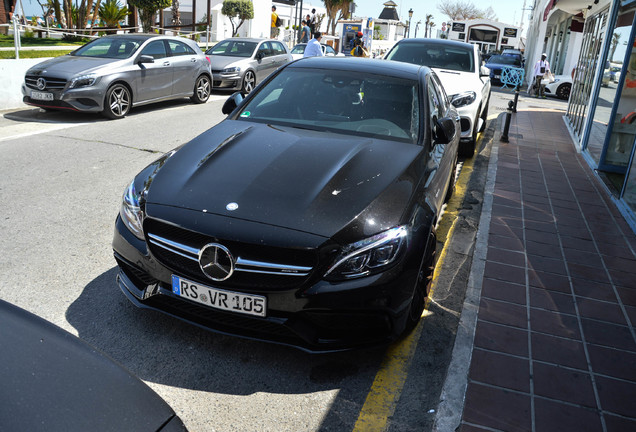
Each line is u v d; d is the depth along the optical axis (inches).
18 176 222.2
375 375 111.8
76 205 193.3
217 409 98.3
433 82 182.4
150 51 391.9
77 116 365.4
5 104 374.0
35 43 584.4
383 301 102.7
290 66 173.6
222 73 497.0
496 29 1539.1
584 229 201.8
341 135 140.3
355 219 103.3
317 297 99.3
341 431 95.7
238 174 114.9
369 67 169.2
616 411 104.0
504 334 128.0
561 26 949.2
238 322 105.8
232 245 99.7
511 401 104.4
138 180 121.0
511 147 346.9
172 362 110.6
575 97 436.5
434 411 102.4
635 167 224.4
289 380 108.2
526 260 170.6
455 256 174.7
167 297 110.0
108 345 114.0
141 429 57.7
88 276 142.8
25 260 148.9
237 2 1250.0
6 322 68.3
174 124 351.9
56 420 55.1
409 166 126.4
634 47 277.0
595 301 147.3
